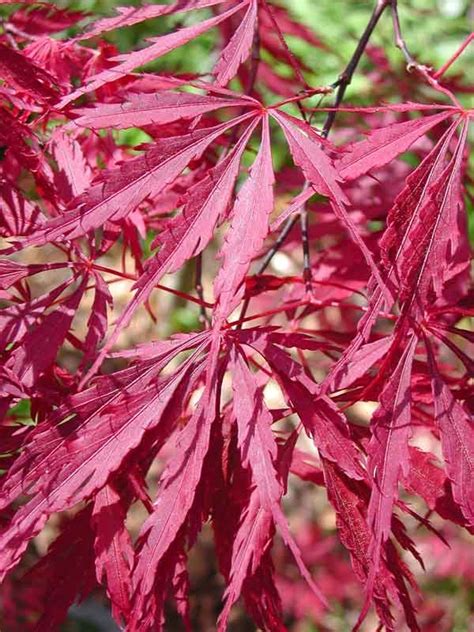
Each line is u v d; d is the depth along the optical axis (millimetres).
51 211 569
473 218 958
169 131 561
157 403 477
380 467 456
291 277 553
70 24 648
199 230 464
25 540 459
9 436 496
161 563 484
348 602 1210
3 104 529
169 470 468
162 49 490
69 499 463
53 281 1435
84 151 584
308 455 550
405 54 561
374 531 448
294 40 1015
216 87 478
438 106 482
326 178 461
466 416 478
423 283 465
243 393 472
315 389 477
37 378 485
